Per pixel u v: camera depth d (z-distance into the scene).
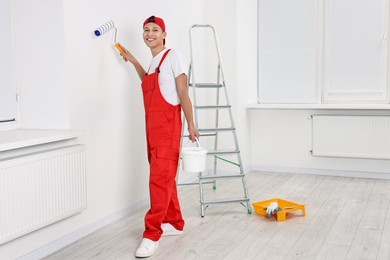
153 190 3.06
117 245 3.13
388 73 5.02
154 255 2.94
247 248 3.03
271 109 5.50
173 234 3.31
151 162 3.09
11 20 3.18
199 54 5.08
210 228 3.45
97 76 3.39
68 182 3.03
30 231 2.73
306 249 2.99
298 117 5.38
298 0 5.33
